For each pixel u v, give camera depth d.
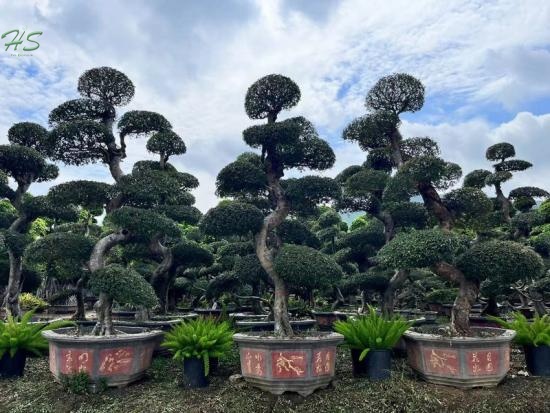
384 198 8.21
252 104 8.64
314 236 11.09
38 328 7.30
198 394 5.96
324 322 12.01
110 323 7.34
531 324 6.84
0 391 6.29
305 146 8.25
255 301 12.50
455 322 7.07
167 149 10.43
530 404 5.58
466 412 5.43
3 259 12.29
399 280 10.70
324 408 5.55
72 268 9.94
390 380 6.20
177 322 9.38
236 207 7.58
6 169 10.57
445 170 7.73
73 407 5.69
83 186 8.02
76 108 8.93
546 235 13.45
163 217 8.12
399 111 9.21
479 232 12.92
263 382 5.89
